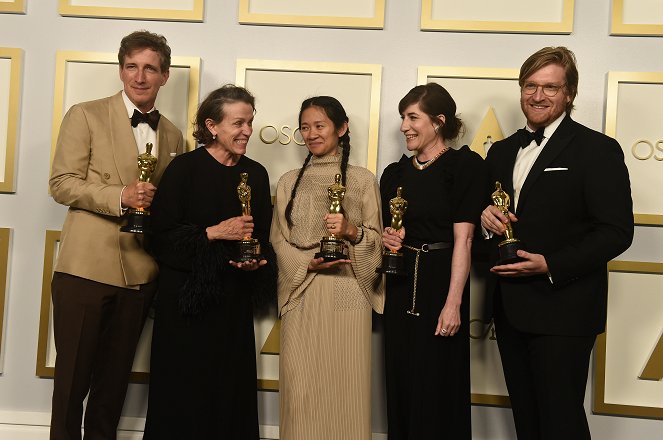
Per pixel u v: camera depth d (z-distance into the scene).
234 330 2.35
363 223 2.35
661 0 2.66
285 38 2.76
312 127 2.37
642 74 2.62
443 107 2.31
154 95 2.44
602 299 2.15
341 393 2.28
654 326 2.64
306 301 2.32
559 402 2.08
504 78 2.68
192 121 2.73
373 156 2.71
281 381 2.35
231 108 2.31
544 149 2.18
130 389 2.76
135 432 2.74
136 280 2.38
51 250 2.75
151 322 2.75
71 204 2.33
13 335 2.77
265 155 2.76
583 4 2.68
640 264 2.62
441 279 2.25
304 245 2.35
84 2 2.78
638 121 2.64
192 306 2.24
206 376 2.28
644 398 2.63
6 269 2.75
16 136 2.76
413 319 2.25
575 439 2.06
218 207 2.33
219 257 2.26
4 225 2.77
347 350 2.29
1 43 2.78
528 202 2.16
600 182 2.08
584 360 2.12
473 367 2.67
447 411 2.21
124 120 2.41
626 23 2.65
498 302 2.29
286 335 2.34
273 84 2.76
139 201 2.24
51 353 2.76
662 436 2.62
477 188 2.25
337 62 2.74
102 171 2.37
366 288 2.32
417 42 2.73
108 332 2.41
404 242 2.31
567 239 2.13
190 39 2.77
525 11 2.70
